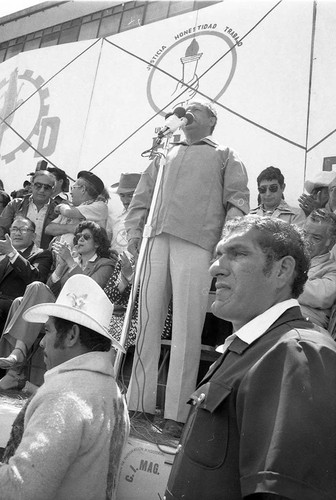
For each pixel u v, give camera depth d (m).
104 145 5.69
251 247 1.38
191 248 2.84
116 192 4.96
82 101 6.03
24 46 7.12
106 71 5.95
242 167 3.03
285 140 4.57
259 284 1.36
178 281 2.79
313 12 4.73
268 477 0.96
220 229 2.95
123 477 2.16
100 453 1.66
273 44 4.86
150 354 2.78
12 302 4.01
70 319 1.93
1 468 1.53
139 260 2.73
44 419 1.59
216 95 5.03
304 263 1.41
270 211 4.10
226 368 1.27
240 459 1.06
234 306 1.38
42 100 6.39
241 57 5.00
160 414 3.07
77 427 1.59
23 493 1.46
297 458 0.96
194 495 1.13
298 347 1.10
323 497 0.94
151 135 5.40
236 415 1.15
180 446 1.27
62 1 6.91
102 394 1.75
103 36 6.35
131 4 6.23
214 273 1.42
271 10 4.96
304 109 4.55
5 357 3.62
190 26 5.45
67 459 1.55
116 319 3.31
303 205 3.80
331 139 4.38
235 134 4.81
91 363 1.82
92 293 2.02
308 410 0.99
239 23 5.11
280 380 1.07
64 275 3.81
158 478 2.08
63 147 6.00
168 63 5.49
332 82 4.50
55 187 5.53
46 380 1.80
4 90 6.82
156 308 2.84
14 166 6.38
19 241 4.60
